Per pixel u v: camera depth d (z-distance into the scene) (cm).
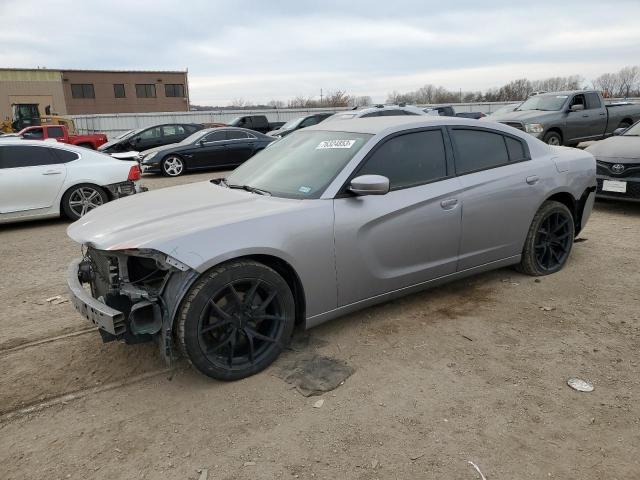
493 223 425
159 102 6162
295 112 3975
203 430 273
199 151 1477
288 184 372
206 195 379
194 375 328
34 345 378
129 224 323
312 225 332
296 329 383
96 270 357
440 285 433
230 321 311
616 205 812
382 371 325
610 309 408
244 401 298
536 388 302
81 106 5828
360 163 362
